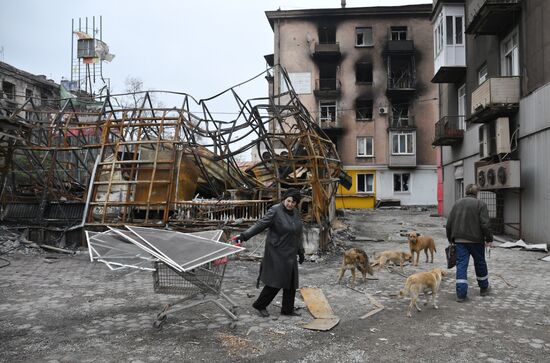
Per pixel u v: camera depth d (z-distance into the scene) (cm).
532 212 1225
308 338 471
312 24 3491
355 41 3475
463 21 1903
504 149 1320
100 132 1329
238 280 769
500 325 515
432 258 962
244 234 527
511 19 1382
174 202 1054
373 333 488
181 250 472
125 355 422
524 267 900
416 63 3412
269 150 1086
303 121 1138
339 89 3441
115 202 1062
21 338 469
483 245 641
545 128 1149
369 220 2152
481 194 1579
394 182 3378
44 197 1117
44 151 1223
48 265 889
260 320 530
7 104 1306
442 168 2306
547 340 466
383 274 827
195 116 1133
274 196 1121
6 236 1067
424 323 523
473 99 1478
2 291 674
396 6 3409
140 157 1157
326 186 1188
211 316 545
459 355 424
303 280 770
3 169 1166
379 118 3416
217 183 1298
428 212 2777
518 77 1309
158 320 496
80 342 456
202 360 411
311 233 1005
